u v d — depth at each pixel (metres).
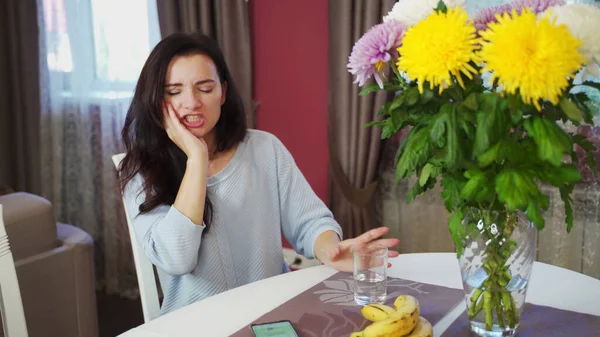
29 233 2.04
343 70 2.53
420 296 1.25
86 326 2.30
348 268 1.41
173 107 1.52
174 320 1.15
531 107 0.89
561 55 0.78
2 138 3.27
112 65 3.13
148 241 1.48
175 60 1.51
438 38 0.84
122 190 1.60
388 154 2.61
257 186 1.68
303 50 2.76
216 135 1.66
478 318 1.04
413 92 0.95
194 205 1.43
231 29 2.80
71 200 3.40
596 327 1.09
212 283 1.56
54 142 3.31
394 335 0.97
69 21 3.15
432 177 1.06
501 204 0.98
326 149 2.78
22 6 3.15
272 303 1.23
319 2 2.67
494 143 0.89
